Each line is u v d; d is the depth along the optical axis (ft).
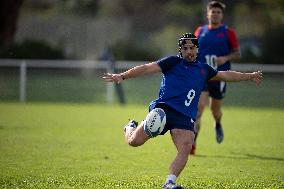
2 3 270.26
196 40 87.92
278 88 262.47
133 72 84.89
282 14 387.96
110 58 265.34
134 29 413.80
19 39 358.23
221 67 135.95
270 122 186.91
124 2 454.40
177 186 78.13
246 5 408.67
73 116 195.31
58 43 361.51
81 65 265.95
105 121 181.88
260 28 372.38
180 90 86.07
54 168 103.04
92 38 370.94
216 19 135.95
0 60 282.77
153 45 374.22
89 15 436.35
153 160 113.60
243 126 175.32
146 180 92.43
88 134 150.92
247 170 104.12
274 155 122.11
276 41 335.88
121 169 103.24
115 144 134.31
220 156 120.37
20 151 121.80
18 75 266.16
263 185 89.45
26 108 221.05
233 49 135.85
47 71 270.87
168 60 87.20
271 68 258.78
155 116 80.89
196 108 87.10
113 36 378.12
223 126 175.32
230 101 261.44
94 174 97.71
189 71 87.10
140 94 272.10
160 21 419.74
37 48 331.77
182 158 81.97
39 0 440.45
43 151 122.31
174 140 84.48
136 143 84.64
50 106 231.71
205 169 104.83
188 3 437.99
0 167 103.24
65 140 139.23
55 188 84.84
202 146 134.82
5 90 265.13
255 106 252.62
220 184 89.76
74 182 89.71
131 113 208.23
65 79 271.90
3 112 204.74
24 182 89.30
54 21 370.53
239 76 89.76
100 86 272.51
